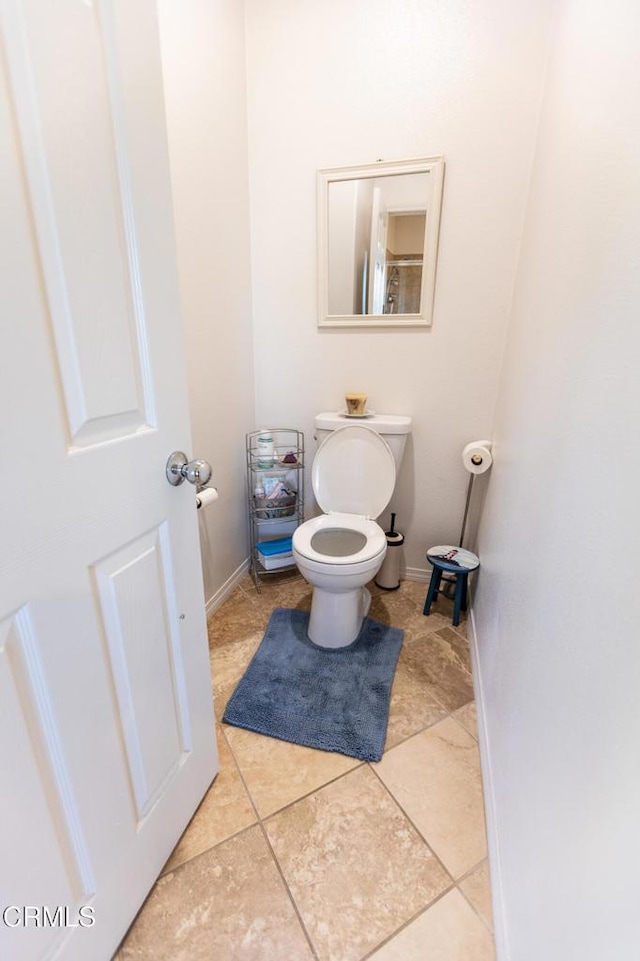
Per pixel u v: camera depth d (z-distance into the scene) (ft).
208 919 2.80
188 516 2.94
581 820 1.81
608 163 2.32
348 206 5.71
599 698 1.78
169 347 2.53
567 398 2.63
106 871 2.43
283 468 6.58
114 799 2.46
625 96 2.15
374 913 2.84
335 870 3.08
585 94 2.87
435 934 2.74
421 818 3.43
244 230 6.00
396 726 4.26
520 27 4.68
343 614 5.21
